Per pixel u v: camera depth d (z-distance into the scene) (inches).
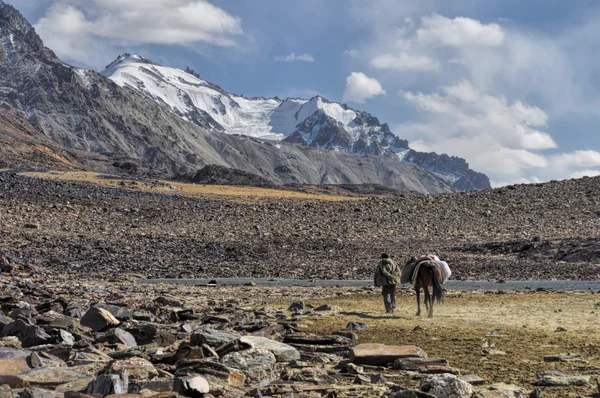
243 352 495.5
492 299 1066.7
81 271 1480.1
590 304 960.9
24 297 876.0
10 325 574.2
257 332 661.3
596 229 2551.7
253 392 400.5
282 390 419.2
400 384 452.8
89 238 2049.7
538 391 412.5
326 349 590.6
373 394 419.8
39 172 5610.2
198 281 1446.9
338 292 1211.2
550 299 1047.0
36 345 534.9
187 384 373.4
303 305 927.7
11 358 450.0
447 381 393.1
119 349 540.4
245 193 5009.8
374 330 719.1
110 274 1469.0
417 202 3161.9
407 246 2251.5
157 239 2146.9
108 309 732.0
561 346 604.7
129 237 2151.8
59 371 416.8
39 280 1222.3
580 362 530.3
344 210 2992.1
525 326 737.6
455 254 2087.8
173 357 492.1
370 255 2014.0
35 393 355.3
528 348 598.9
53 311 730.8
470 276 1612.9
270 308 941.2
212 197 4229.8
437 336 674.2
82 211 2650.1
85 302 882.1
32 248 1755.7
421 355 538.6
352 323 727.1
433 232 2586.1
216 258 1870.1
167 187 4867.1
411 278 853.8
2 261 1362.0
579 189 3280.0
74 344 532.7
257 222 2674.7
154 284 1320.1
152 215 2706.7
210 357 489.7
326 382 458.3
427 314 866.8
